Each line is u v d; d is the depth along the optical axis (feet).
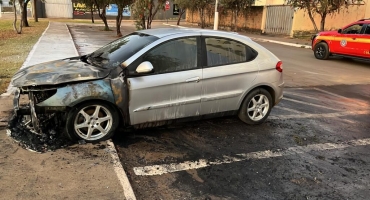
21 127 15.31
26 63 31.27
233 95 16.65
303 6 68.59
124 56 14.82
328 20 81.82
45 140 14.15
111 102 13.97
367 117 21.01
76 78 13.48
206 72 15.62
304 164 13.75
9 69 28.66
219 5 98.07
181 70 15.11
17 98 14.16
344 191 11.79
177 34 15.42
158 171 12.51
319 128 18.33
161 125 15.61
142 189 11.27
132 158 13.41
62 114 14.07
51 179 11.41
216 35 16.20
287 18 85.10
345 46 44.29
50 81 13.17
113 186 11.22
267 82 17.51
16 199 10.19
